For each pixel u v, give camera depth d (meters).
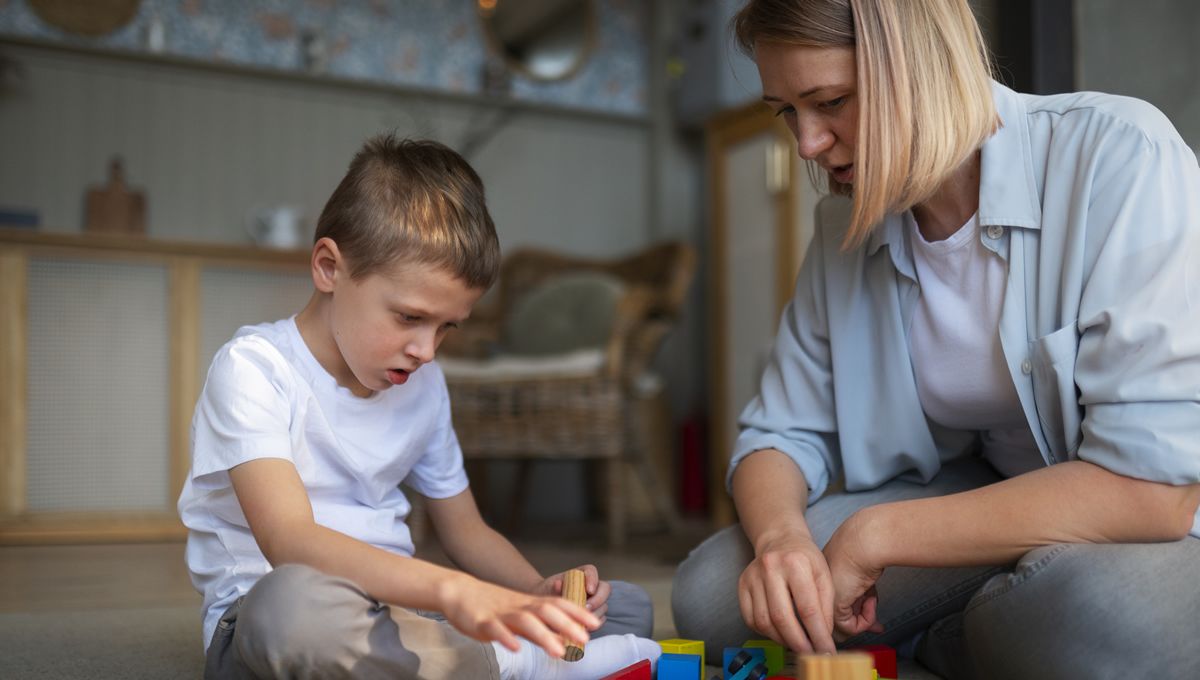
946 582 1.24
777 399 1.37
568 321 3.84
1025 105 1.14
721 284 4.14
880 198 1.01
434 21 4.36
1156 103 1.65
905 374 1.25
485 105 4.42
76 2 3.75
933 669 1.24
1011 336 1.10
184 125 3.91
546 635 0.77
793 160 3.72
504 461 4.32
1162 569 0.91
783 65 1.04
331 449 1.13
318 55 4.09
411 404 1.21
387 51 4.26
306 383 1.11
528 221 4.52
